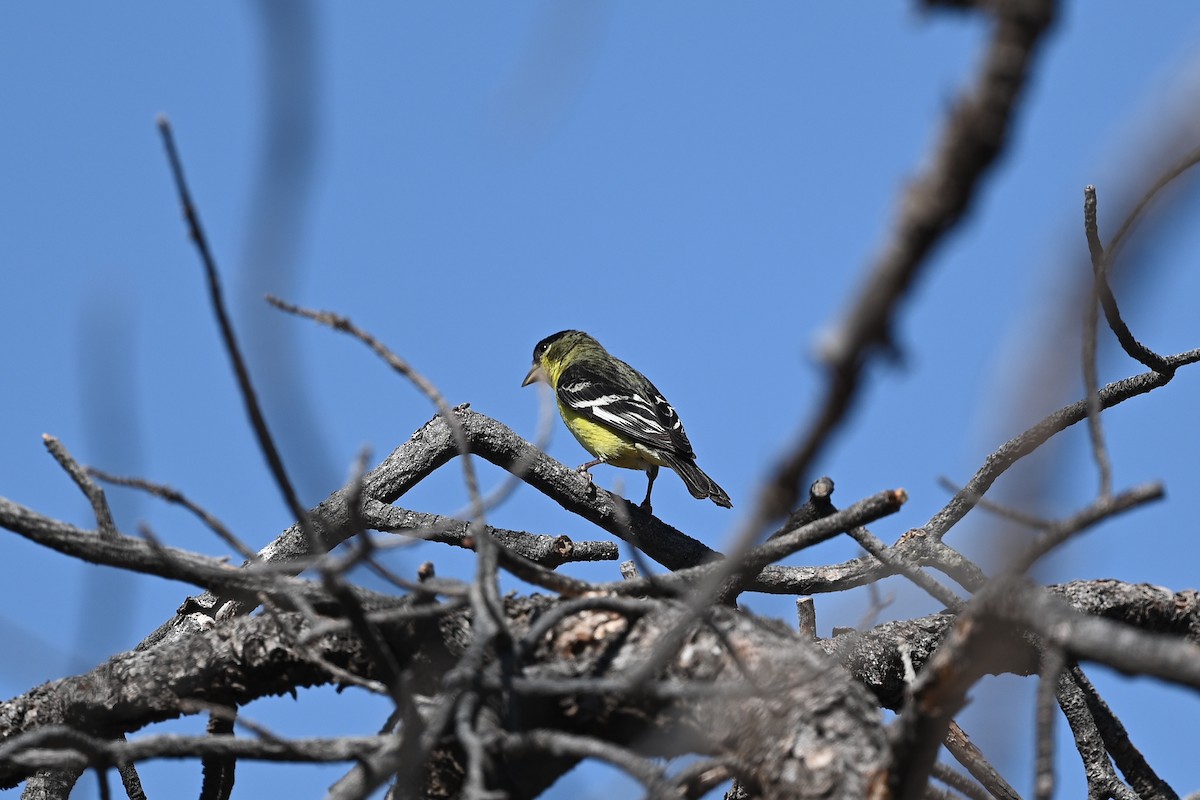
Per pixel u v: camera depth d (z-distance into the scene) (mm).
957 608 7672
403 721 5613
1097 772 8836
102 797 5863
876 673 8438
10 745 5582
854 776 5848
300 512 5559
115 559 6969
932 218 2494
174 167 4730
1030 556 4715
